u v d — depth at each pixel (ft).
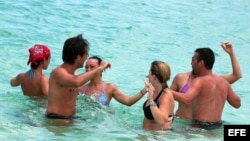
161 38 136.36
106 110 81.00
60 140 68.69
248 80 109.29
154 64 72.38
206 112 76.84
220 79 78.59
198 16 165.07
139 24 145.79
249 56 128.88
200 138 72.28
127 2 169.07
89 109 80.23
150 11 163.12
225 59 124.06
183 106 78.74
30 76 84.53
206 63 77.61
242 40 143.74
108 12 153.69
